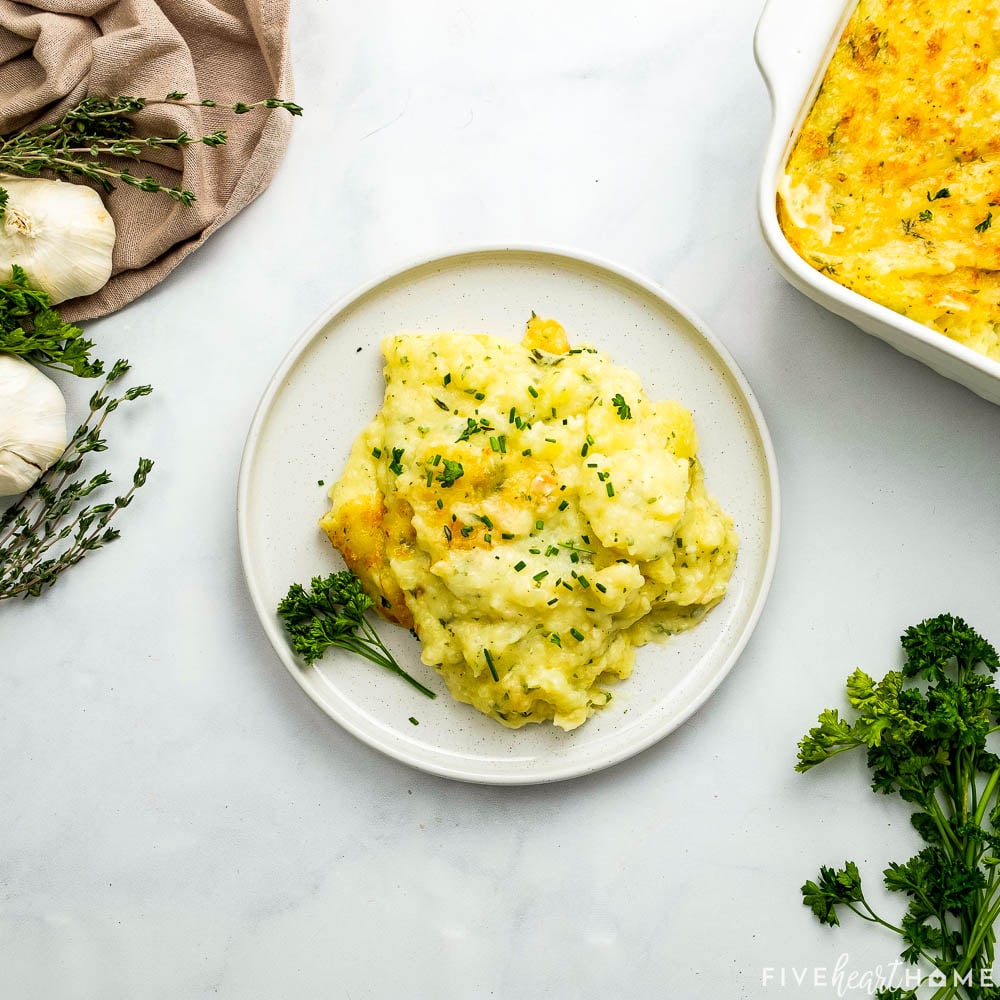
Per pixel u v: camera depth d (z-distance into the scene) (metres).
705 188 0.78
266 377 0.78
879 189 0.70
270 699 0.78
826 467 0.78
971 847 0.75
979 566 0.78
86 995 0.78
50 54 0.75
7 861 0.78
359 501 0.75
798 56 0.69
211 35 0.77
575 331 0.77
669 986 0.78
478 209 0.78
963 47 0.69
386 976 0.78
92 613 0.78
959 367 0.70
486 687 0.74
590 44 0.78
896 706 0.75
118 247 0.77
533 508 0.73
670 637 0.76
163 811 0.78
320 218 0.78
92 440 0.76
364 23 0.78
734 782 0.78
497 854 0.78
